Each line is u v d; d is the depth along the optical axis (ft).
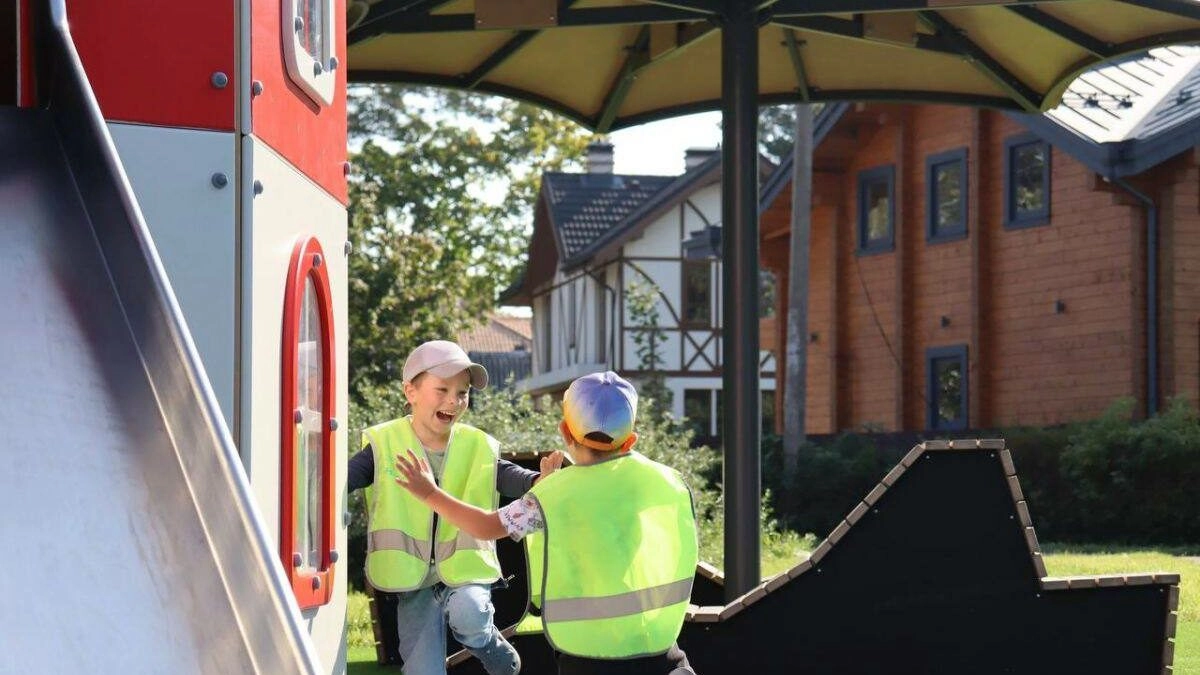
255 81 15.25
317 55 18.47
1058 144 83.56
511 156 150.00
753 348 31.22
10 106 12.09
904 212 99.66
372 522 19.58
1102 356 85.40
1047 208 89.40
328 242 18.79
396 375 98.68
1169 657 23.68
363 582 46.32
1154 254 81.41
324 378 18.39
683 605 16.67
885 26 34.60
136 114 14.88
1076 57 36.29
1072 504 73.41
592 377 16.99
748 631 23.71
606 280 134.00
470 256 149.79
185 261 14.93
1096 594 23.65
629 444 17.08
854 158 104.53
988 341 93.66
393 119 146.10
